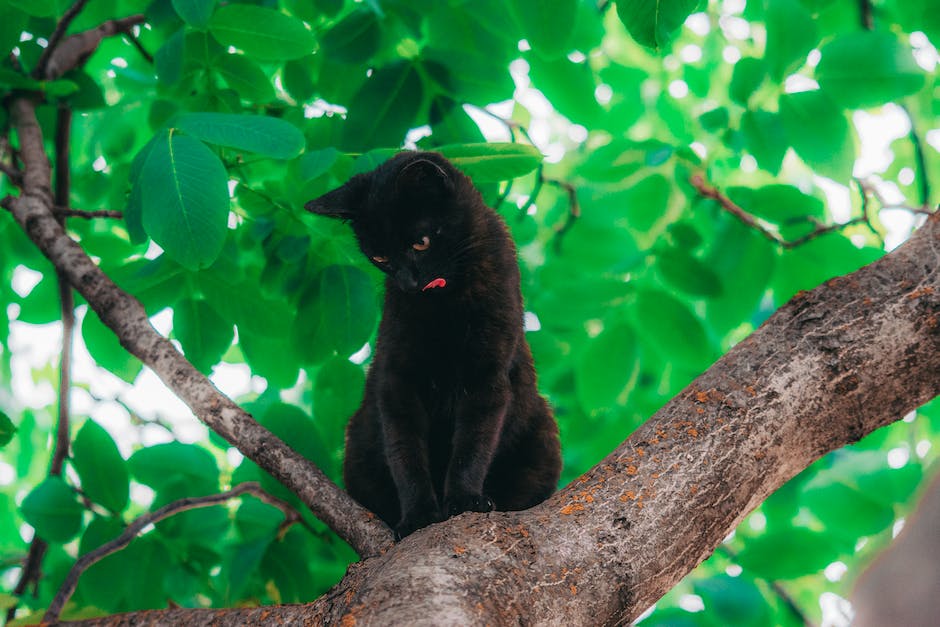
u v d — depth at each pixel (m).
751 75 4.30
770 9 4.26
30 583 4.36
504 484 4.04
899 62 4.08
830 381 2.72
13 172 4.16
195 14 3.55
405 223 3.78
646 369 5.48
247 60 4.19
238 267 4.34
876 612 1.11
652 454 2.63
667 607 4.52
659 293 4.50
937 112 6.00
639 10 3.12
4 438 3.67
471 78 4.40
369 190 3.87
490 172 3.81
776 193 4.78
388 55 4.64
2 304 5.47
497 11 4.40
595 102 4.57
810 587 5.04
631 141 4.76
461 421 3.69
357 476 4.02
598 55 6.18
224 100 4.28
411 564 2.28
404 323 3.86
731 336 5.90
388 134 4.29
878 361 2.73
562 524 2.46
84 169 5.75
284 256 4.32
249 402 4.54
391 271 3.88
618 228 4.97
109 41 5.68
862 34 4.15
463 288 3.82
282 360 4.59
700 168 4.82
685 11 3.11
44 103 4.73
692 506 2.54
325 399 4.44
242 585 3.90
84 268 3.64
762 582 4.87
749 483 2.62
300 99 4.72
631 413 5.44
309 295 4.32
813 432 2.71
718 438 2.64
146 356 3.39
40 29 4.86
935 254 2.84
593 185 5.41
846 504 4.27
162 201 2.99
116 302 3.54
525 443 4.09
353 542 2.86
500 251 3.98
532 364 4.26
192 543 4.13
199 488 4.21
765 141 4.22
